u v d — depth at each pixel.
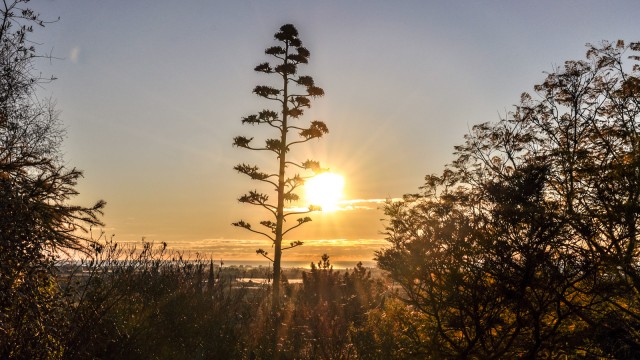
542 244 10.91
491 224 11.27
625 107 12.65
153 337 9.61
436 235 11.32
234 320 11.77
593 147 12.49
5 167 9.05
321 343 10.88
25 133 9.29
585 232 11.10
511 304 11.05
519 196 11.17
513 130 12.98
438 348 11.23
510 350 11.25
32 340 7.69
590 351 11.23
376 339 11.39
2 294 7.58
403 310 12.27
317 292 15.38
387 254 11.58
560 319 10.98
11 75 9.13
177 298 10.58
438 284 11.26
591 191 11.71
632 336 11.00
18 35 9.22
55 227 9.47
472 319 11.25
